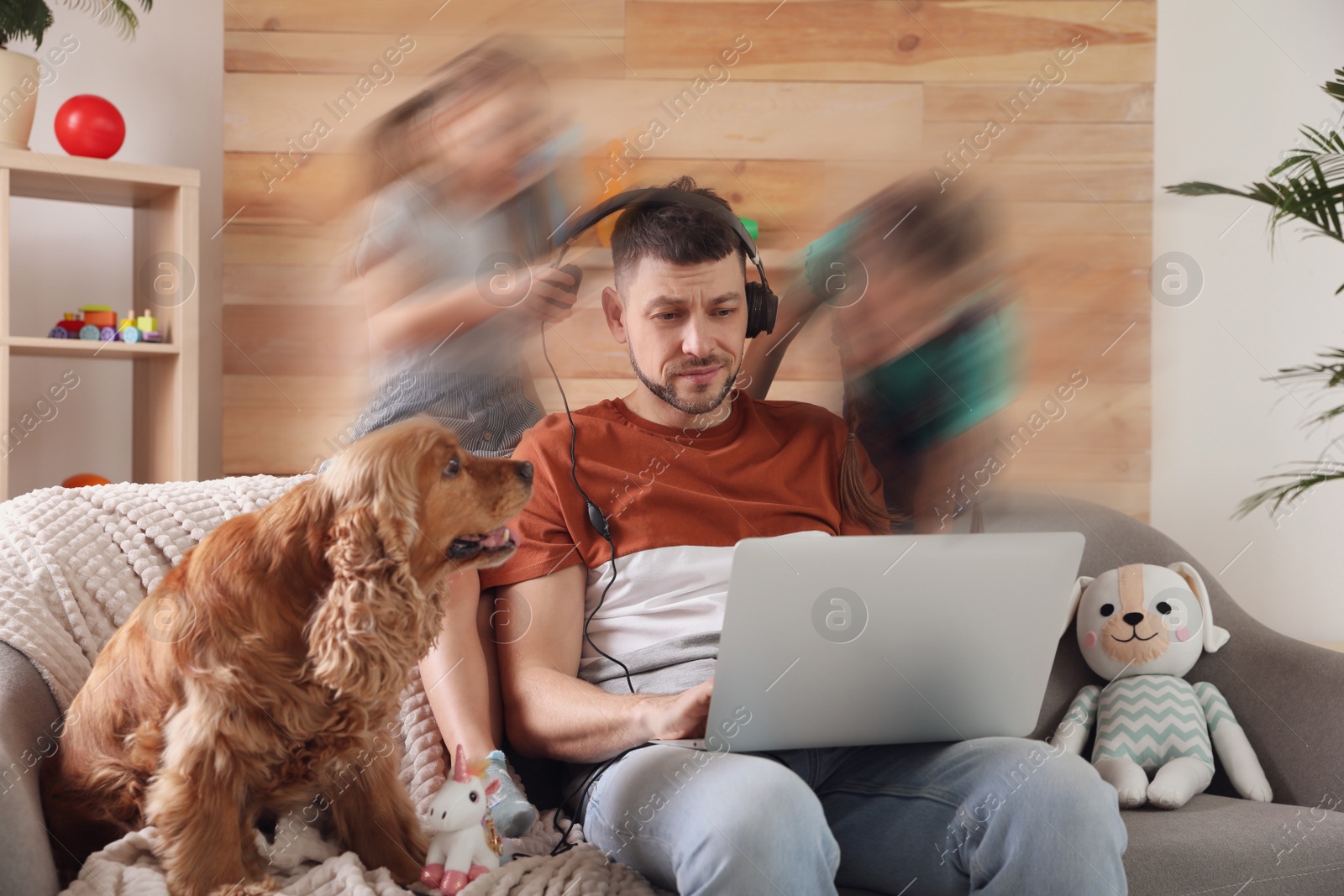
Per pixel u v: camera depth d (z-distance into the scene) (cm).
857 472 125
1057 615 92
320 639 76
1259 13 215
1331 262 212
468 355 146
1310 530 211
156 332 217
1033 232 210
